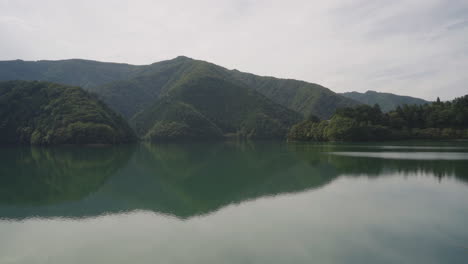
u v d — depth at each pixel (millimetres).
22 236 21141
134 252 18266
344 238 20297
